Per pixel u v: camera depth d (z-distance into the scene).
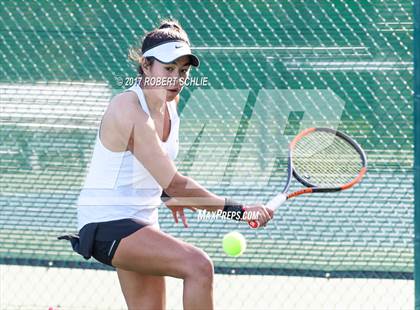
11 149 17.98
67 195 18.02
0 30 17.97
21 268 19.03
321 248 18.06
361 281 18.59
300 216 18.02
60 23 17.89
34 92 17.91
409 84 17.33
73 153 17.97
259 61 17.66
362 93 17.47
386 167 17.56
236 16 17.64
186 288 10.65
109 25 17.86
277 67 17.66
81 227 11.27
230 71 17.73
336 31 17.44
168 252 10.73
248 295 17.89
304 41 17.50
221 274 18.22
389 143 17.44
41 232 18.17
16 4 17.94
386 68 17.34
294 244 18.08
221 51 17.70
